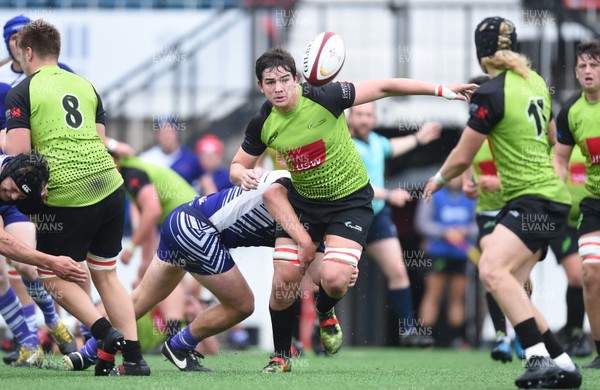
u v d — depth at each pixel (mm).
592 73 21750
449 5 41531
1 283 23938
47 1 42781
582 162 28641
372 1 42562
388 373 22344
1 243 18609
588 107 22172
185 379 19500
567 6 42531
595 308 23109
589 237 22594
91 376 20281
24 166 18484
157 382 18766
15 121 19422
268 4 42375
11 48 25156
